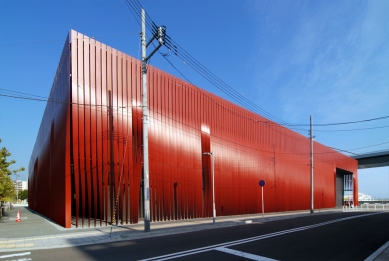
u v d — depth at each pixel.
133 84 21.64
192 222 21.11
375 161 68.56
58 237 13.73
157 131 22.97
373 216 27.77
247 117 35.00
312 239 12.95
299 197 43.88
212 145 28.88
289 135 43.25
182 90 26.12
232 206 30.50
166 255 9.49
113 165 19.56
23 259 9.22
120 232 15.11
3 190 25.67
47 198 27.92
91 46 19.58
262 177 36.06
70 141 18.53
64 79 20.34
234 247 10.88
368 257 9.34
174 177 24.02
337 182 65.81
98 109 19.38
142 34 16.17
